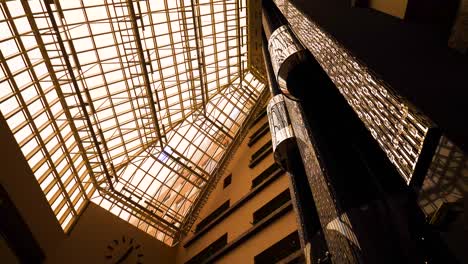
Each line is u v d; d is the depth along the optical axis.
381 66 5.61
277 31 15.57
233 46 33.94
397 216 7.82
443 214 4.30
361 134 11.13
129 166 31.30
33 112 22.27
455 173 4.01
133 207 30.22
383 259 7.27
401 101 4.83
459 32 4.37
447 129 4.07
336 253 9.16
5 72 19.88
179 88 31.75
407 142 4.87
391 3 6.48
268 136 32.38
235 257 23.08
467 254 4.10
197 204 33.94
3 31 19.47
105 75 26.06
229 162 36.00
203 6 29.17
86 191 27.56
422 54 5.31
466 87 4.25
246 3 30.52
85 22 23.38
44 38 21.84
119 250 27.19
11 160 19.39
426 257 6.43
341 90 7.40
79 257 24.09
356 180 9.84
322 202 10.60
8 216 19.59
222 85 36.19
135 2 24.77
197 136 35.78
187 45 29.78
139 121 30.08
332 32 7.71
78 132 26.11
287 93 13.84
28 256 21.27
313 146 11.53
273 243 20.50
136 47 25.94
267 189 25.06
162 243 31.42
